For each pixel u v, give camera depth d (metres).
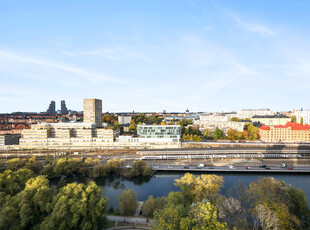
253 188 90.62
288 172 163.50
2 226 74.00
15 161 156.12
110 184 146.88
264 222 75.81
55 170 151.88
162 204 100.06
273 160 193.38
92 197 83.62
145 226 86.62
